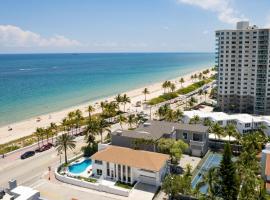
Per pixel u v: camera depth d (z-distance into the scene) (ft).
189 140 307.99
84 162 287.69
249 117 396.57
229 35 481.46
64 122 417.08
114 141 289.94
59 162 289.53
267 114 477.36
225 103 507.30
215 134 332.80
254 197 189.26
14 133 441.27
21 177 256.32
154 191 226.17
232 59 487.20
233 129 323.37
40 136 369.30
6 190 186.60
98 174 255.70
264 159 240.73
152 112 513.45
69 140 279.49
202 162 287.48
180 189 206.69
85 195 223.51
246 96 490.49
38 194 180.86
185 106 551.18
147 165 234.79
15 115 554.05
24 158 303.27
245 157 237.04
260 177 224.53
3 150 335.88
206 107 541.75
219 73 502.79
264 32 457.27
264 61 463.83
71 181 242.58
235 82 493.77
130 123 399.65
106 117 469.98
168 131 297.53
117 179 245.45
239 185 198.29
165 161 245.24
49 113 568.00
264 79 468.75
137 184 235.20
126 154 250.98
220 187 197.57
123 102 544.62
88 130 313.32
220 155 306.96
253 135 292.61
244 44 472.85
